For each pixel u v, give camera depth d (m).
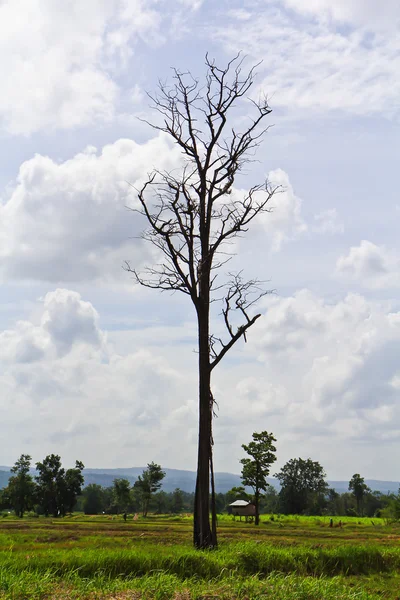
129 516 101.62
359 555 22.03
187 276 24.84
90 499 157.88
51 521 75.31
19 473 127.56
